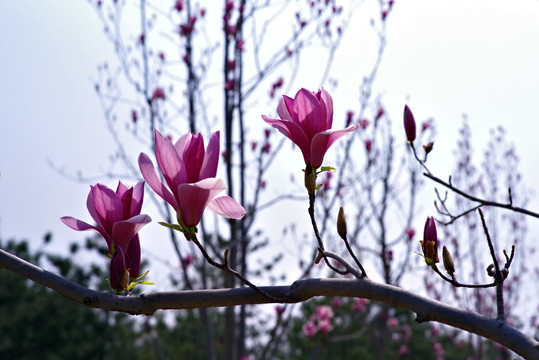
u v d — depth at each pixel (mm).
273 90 7688
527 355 1583
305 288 1746
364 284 1728
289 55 7227
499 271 1794
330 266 1792
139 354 18031
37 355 16578
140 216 1760
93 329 17688
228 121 6992
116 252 1835
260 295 1737
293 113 1916
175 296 1767
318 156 1887
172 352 18016
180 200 1676
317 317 9773
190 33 7398
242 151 6945
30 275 1803
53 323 17016
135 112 7602
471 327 1657
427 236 1999
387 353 15602
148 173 1691
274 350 7355
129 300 1779
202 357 17953
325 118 1908
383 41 7633
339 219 1744
